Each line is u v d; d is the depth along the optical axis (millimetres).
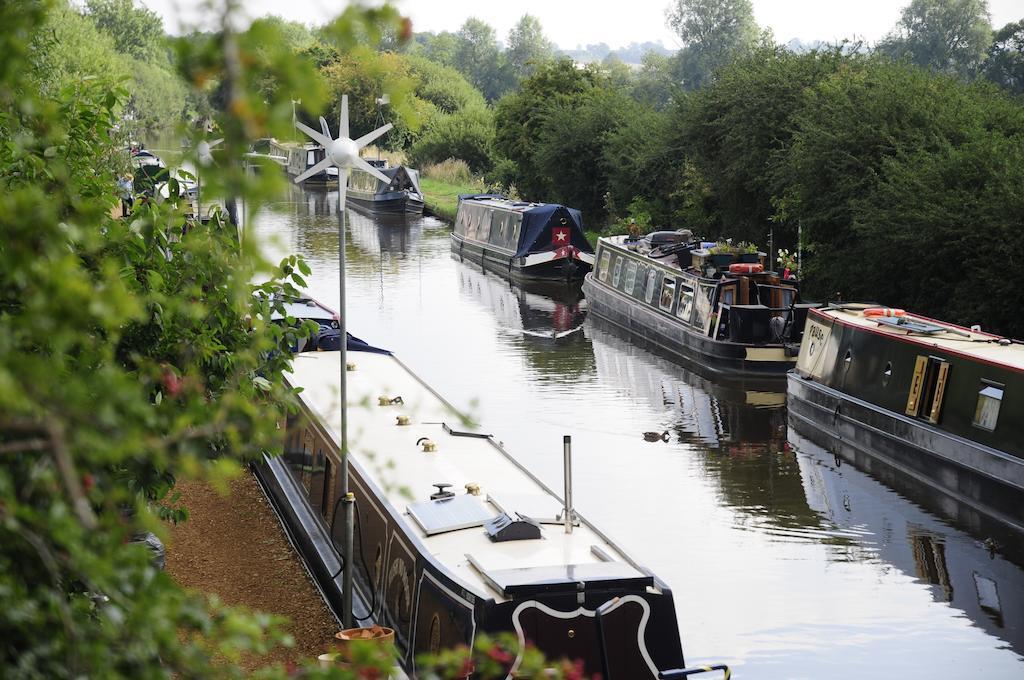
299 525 15922
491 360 32250
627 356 32906
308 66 3467
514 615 10094
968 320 27531
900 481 21141
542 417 25906
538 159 60469
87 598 5648
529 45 188250
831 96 35875
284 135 3449
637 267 37062
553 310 40969
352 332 35969
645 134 52656
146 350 8883
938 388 20859
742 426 25312
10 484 4641
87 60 46969
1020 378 18891
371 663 4570
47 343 5500
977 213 27266
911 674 13406
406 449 15188
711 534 18266
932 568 16719
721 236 44062
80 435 3801
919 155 30391
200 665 4559
